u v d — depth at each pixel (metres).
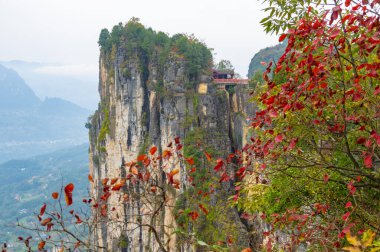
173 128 84.38
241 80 87.75
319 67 9.45
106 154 105.44
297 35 9.77
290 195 14.64
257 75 81.62
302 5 11.54
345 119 10.23
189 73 86.56
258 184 15.75
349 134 12.62
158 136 91.06
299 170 14.38
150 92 92.81
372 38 8.74
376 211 12.12
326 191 13.87
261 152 11.96
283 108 10.10
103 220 10.41
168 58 87.88
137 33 99.25
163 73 89.31
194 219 12.06
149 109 94.62
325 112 12.31
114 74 101.00
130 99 96.44
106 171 105.88
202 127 82.88
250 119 13.51
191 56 87.50
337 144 12.16
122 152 99.38
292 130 11.57
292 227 13.12
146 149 92.81
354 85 10.01
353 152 12.72
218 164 11.75
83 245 9.59
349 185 10.53
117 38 100.06
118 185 10.11
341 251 10.47
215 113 84.25
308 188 14.23
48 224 9.48
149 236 10.80
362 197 12.51
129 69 95.94
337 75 12.05
